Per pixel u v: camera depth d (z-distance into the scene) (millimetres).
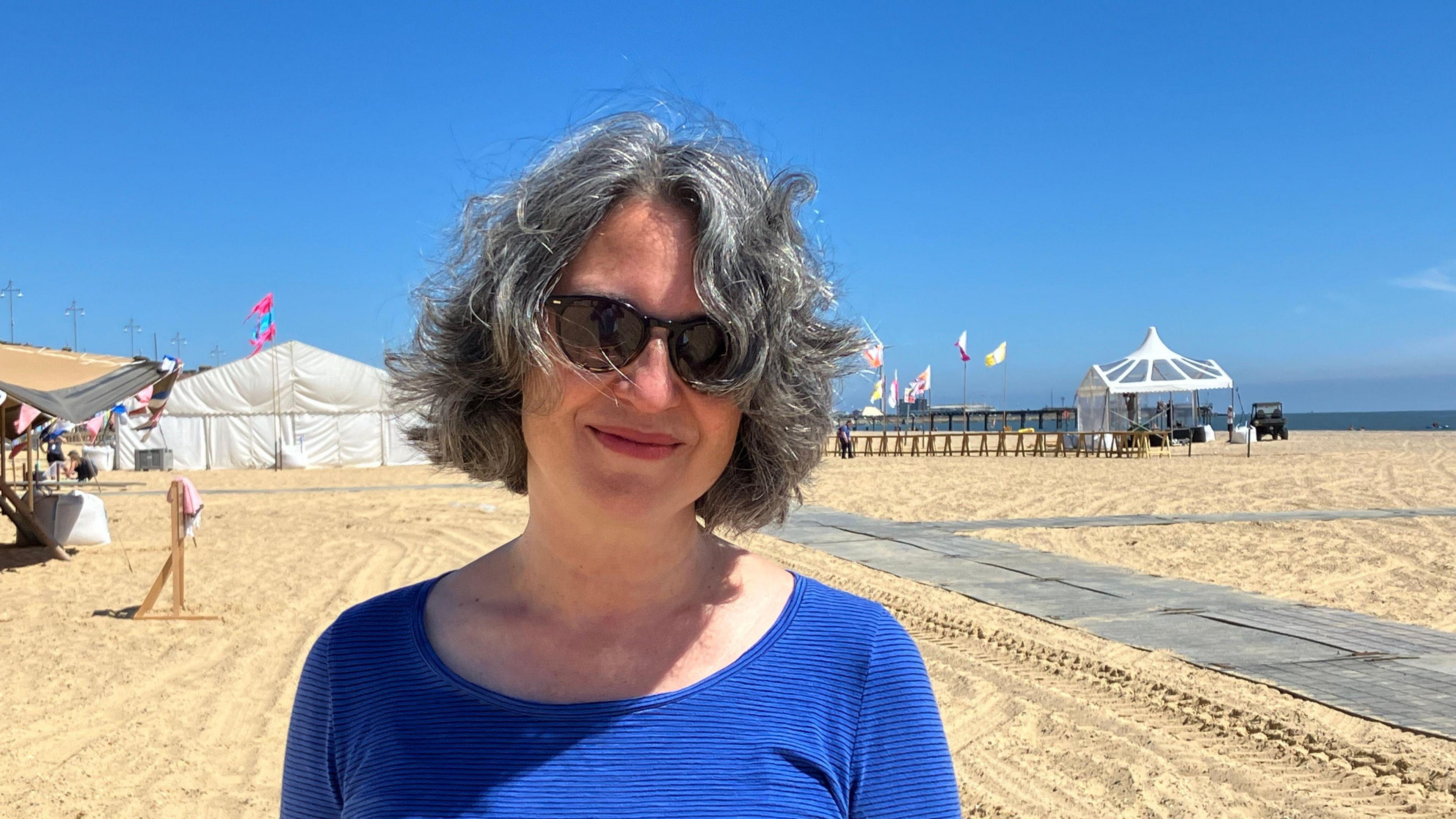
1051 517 13906
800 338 1312
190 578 9898
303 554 11555
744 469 1418
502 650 1245
